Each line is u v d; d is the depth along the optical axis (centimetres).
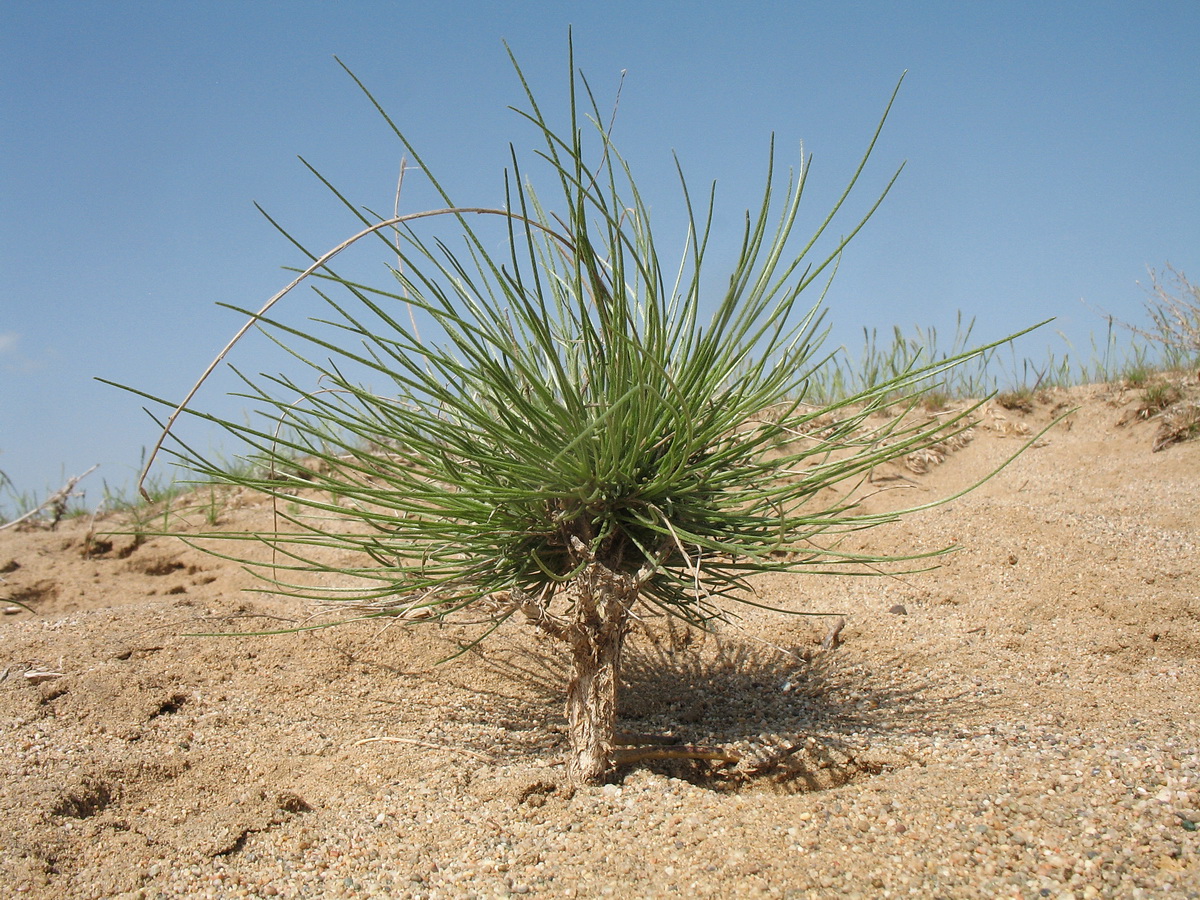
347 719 39
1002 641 43
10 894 28
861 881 26
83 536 66
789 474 33
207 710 39
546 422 30
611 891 27
